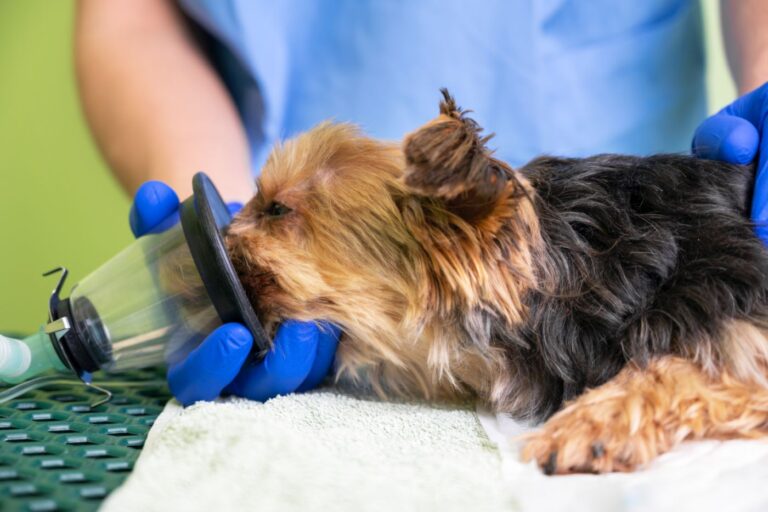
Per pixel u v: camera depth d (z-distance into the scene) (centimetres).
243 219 69
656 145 99
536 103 98
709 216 66
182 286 66
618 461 58
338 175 68
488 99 99
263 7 98
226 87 103
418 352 69
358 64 100
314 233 67
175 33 103
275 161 70
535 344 66
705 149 72
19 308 127
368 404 68
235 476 54
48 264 127
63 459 58
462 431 62
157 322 67
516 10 97
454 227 64
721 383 62
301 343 68
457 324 67
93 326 67
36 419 66
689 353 63
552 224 67
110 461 58
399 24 98
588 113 99
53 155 125
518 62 98
